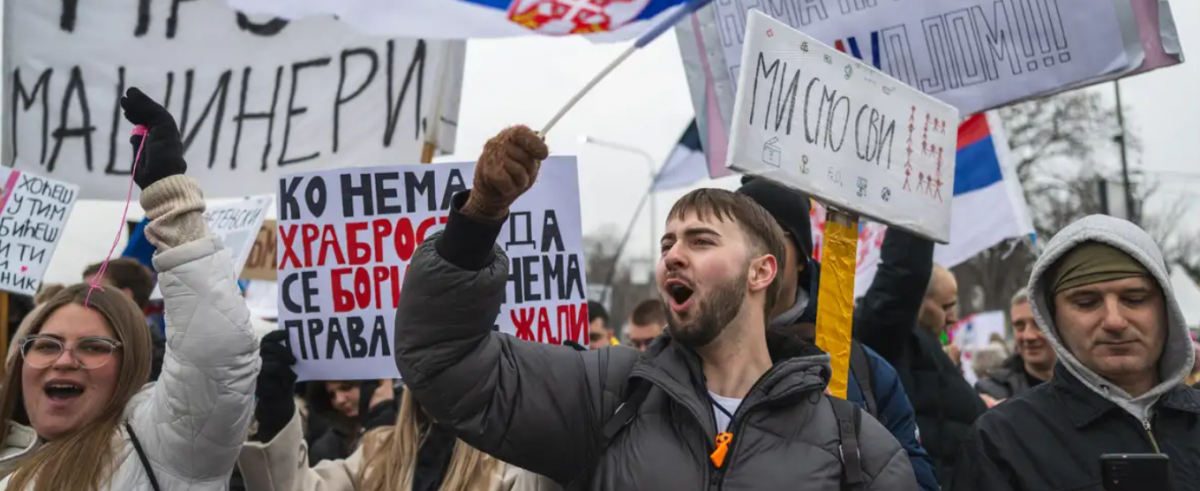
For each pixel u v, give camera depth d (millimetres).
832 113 2576
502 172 1901
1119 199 18984
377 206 3436
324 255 3434
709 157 4375
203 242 2557
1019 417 2719
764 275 2221
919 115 2807
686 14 2365
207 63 5250
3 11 5305
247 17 5230
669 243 2238
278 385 3078
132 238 4957
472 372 2066
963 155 5730
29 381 2707
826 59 2561
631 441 2109
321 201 3453
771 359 2318
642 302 6273
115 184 5227
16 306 5332
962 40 3867
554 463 2166
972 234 5648
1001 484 2662
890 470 2133
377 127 5086
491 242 2010
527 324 3340
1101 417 2621
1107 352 2609
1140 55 3643
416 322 2041
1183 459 2570
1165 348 2641
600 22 3439
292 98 5164
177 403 2518
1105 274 2611
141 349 2752
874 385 3037
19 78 5289
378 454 3260
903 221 2740
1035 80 3770
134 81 5270
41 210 4582
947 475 3709
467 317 2031
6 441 2861
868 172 2658
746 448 2062
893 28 3951
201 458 2549
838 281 2656
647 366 2152
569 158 3402
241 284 8320
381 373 3373
